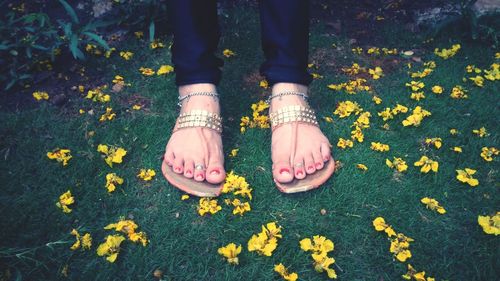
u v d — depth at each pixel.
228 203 0.56
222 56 0.84
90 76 0.80
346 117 0.70
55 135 0.66
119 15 0.90
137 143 0.65
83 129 0.68
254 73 0.81
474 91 0.77
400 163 0.61
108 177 0.57
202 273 0.50
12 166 0.61
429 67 0.83
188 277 0.49
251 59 0.84
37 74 0.79
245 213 0.56
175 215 0.56
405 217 0.56
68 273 0.49
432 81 0.79
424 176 0.61
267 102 0.65
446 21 0.90
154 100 0.74
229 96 0.75
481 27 0.89
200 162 0.56
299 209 0.56
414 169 0.62
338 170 0.61
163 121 0.70
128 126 0.68
